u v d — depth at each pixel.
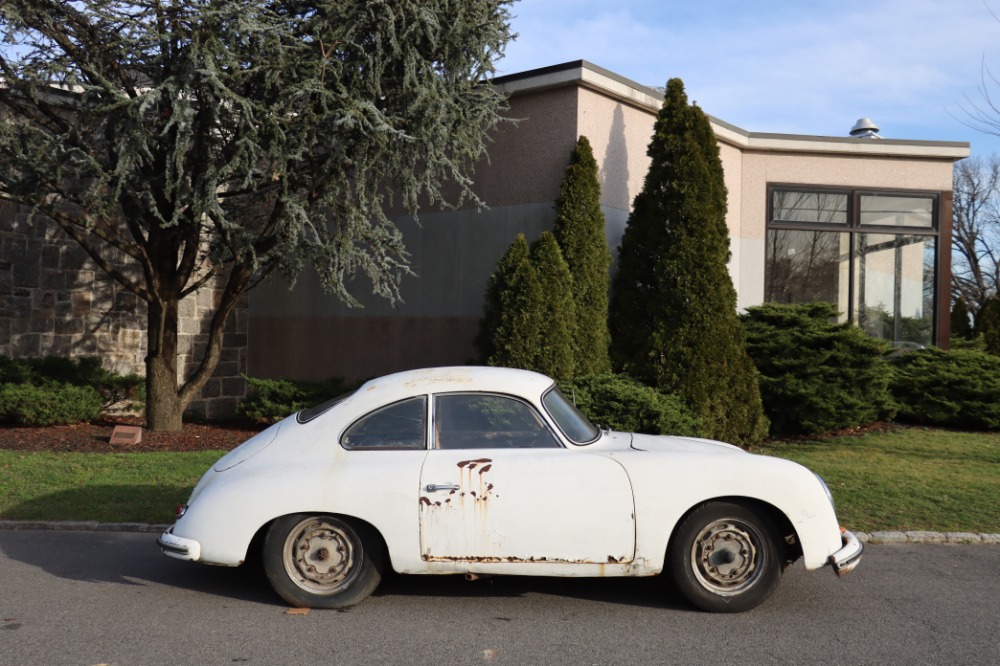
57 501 7.74
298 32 10.39
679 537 5.00
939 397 12.85
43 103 10.21
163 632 4.71
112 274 11.13
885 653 4.40
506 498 4.95
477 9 10.45
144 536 6.95
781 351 11.89
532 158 12.29
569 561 4.95
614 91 12.23
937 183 15.19
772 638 4.62
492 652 4.41
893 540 6.88
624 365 11.16
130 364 15.18
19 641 4.55
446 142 10.51
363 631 4.73
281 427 5.49
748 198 14.84
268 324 16.14
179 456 9.96
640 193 11.71
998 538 6.87
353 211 10.46
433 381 5.36
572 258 11.29
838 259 15.04
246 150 9.56
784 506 4.95
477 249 12.85
